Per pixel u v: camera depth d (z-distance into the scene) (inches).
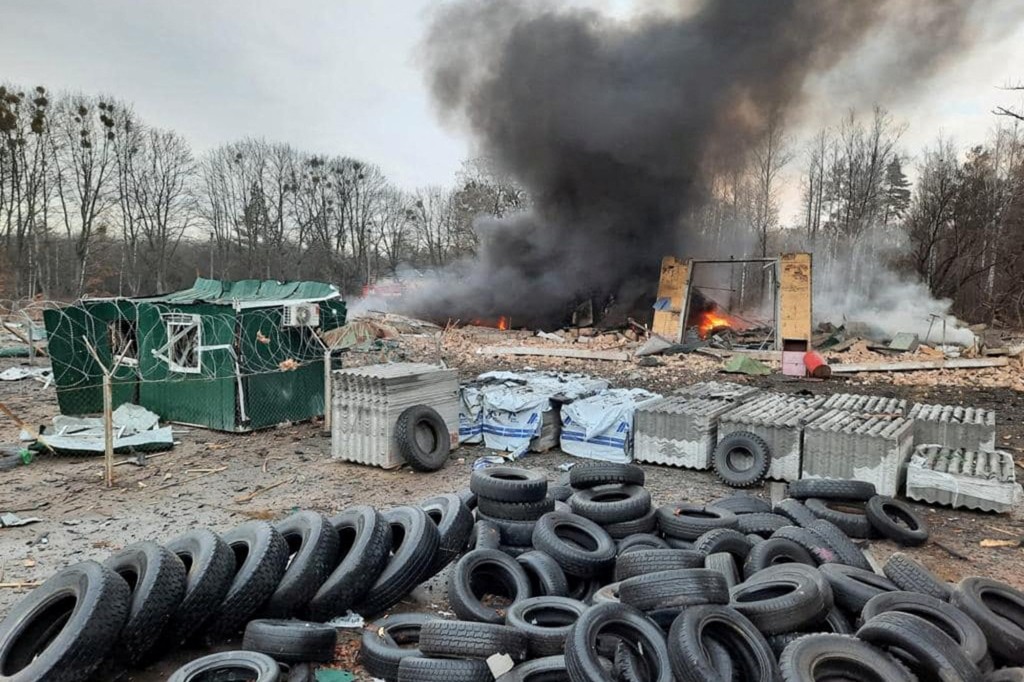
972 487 236.7
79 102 1769.2
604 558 165.9
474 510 203.0
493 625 123.1
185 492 261.6
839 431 261.1
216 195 2068.2
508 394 335.9
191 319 375.9
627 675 111.0
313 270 2135.8
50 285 1753.2
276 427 378.0
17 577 177.8
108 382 271.9
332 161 2172.7
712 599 119.3
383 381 292.5
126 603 125.3
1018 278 1250.0
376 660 129.2
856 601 138.8
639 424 310.7
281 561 150.3
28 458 303.4
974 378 585.3
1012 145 1386.6
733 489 271.1
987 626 123.0
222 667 121.5
